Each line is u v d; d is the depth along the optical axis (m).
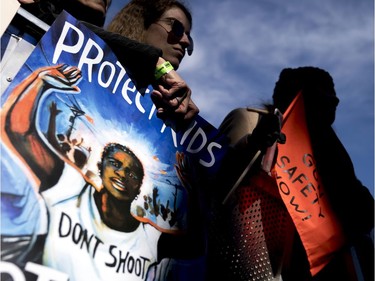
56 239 1.00
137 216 1.22
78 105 1.17
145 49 1.38
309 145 1.98
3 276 0.89
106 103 1.25
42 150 1.04
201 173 1.53
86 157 1.14
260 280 1.78
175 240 1.33
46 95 1.09
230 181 1.74
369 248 2.18
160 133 1.40
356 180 2.18
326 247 1.89
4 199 0.94
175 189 1.39
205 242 1.43
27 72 1.08
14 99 1.03
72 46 1.20
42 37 1.14
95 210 1.11
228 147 1.76
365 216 2.15
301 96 2.01
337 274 2.13
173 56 1.85
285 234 1.90
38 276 0.94
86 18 1.54
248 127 1.90
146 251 1.22
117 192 1.19
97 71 1.25
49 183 1.03
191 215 1.42
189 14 1.92
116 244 1.14
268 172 1.87
